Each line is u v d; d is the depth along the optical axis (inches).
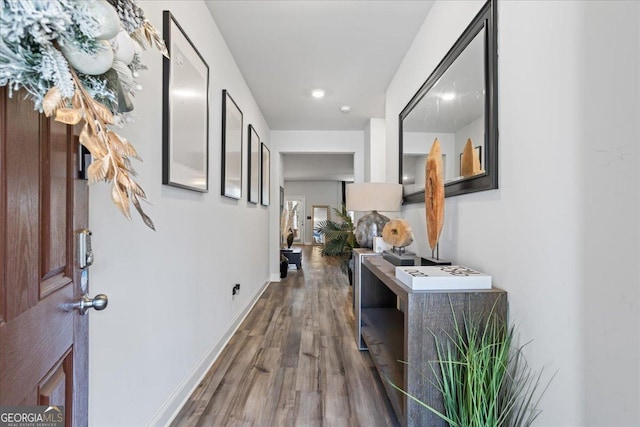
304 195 505.4
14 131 22.8
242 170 127.2
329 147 214.4
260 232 170.1
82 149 34.3
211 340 89.5
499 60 52.9
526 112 45.6
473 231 61.1
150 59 56.6
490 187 53.9
